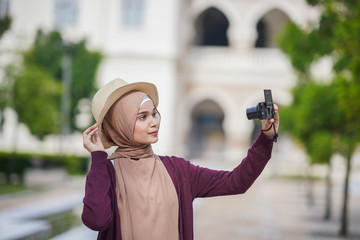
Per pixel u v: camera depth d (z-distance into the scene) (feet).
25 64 53.47
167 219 6.72
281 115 44.34
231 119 97.66
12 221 31.55
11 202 40.86
